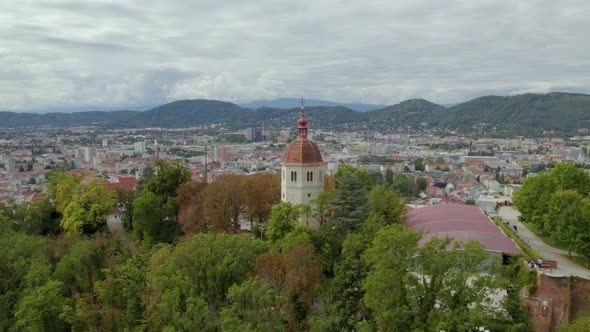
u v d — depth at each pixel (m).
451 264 61.34
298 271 81.88
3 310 93.81
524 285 79.38
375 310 65.75
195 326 66.88
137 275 88.50
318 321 69.88
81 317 85.12
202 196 138.00
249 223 154.38
